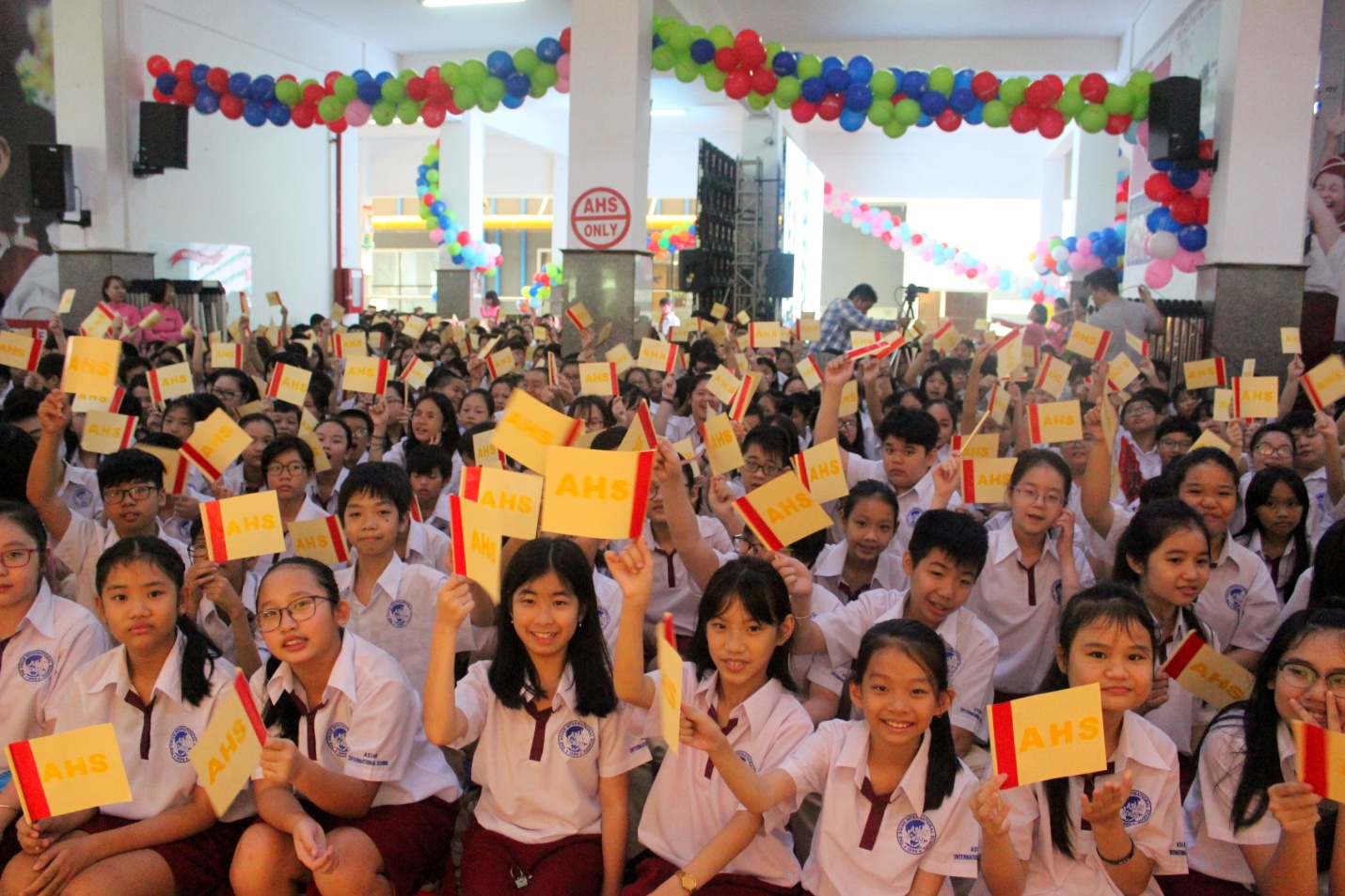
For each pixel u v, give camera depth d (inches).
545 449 91.0
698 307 472.7
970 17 464.8
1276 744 79.7
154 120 373.1
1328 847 82.0
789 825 104.2
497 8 483.8
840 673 109.3
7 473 128.1
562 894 84.0
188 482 163.2
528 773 89.4
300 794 94.0
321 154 553.9
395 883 88.7
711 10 433.1
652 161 773.3
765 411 198.4
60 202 361.1
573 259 331.0
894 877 79.6
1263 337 302.4
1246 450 184.7
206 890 89.7
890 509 120.0
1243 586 119.8
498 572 74.5
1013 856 76.4
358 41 549.6
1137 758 80.3
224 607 101.5
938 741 80.5
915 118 333.1
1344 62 312.8
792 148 593.9
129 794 71.8
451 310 589.0
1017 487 120.6
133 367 233.1
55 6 369.1
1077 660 80.1
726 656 86.7
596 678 89.2
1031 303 792.3
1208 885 85.2
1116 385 193.8
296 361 240.2
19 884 82.0
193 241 457.4
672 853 88.5
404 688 92.3
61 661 96.6
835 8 452.8
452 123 580.7
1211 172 313.0
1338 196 317.1
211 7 443.8
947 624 105.8
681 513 108.6
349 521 114.6
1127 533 104.7
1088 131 324.8
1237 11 296.8
